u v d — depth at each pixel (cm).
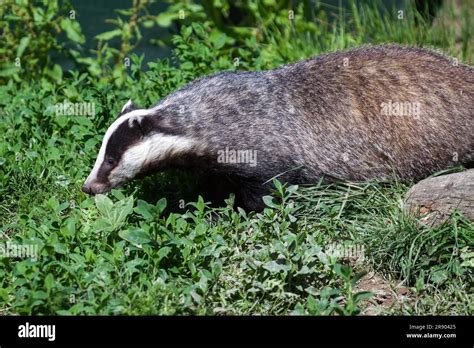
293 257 682
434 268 713
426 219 758
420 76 853
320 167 840
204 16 1216
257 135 826
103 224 729
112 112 941
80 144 915
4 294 669
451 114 842
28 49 1180
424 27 1173
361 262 738
